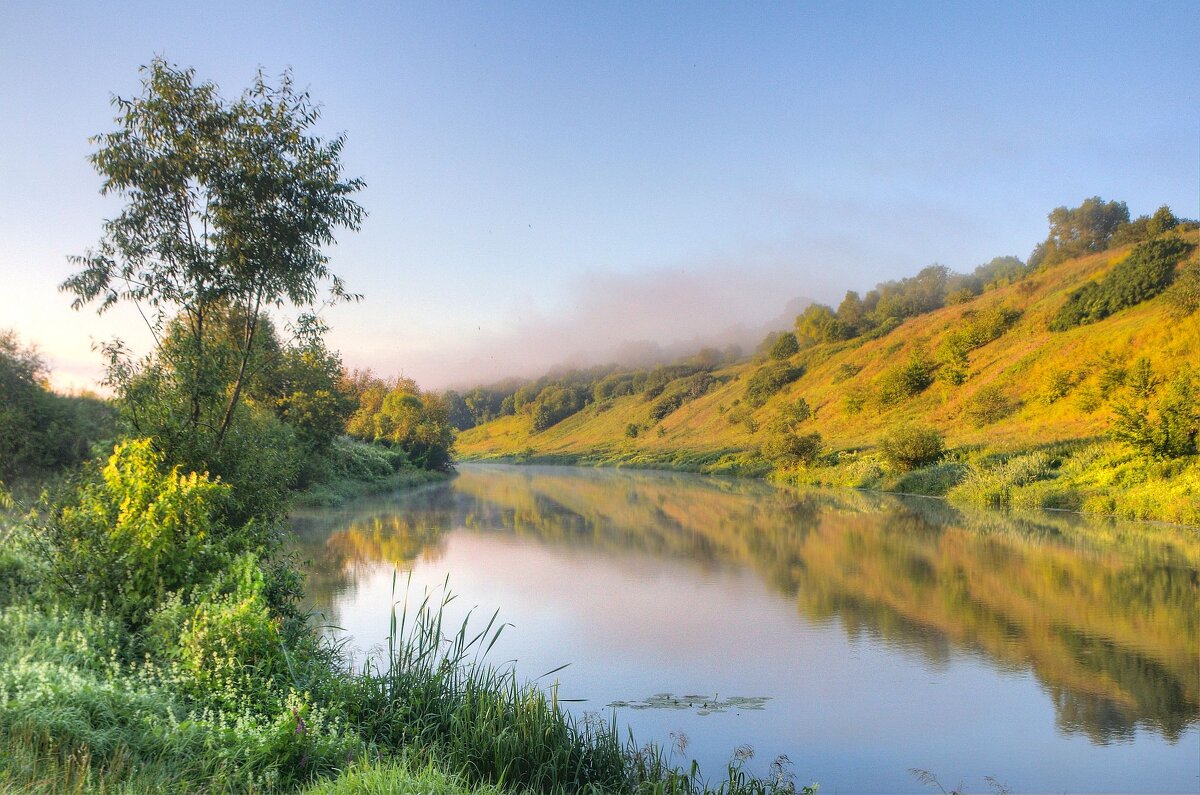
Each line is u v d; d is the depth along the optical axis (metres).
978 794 6.12
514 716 6.18
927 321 85.25
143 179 10.25
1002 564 16.66
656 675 9.19
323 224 11.16
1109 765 6.67
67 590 7.06
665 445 96.25
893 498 34.47
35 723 4.39
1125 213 99.44
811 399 81.31
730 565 16.98
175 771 4.46
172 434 9.72
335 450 36.47
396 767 4.71
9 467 18.77
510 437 159.25
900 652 10.15
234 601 6.86
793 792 5.83
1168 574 15.30
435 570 15.57
